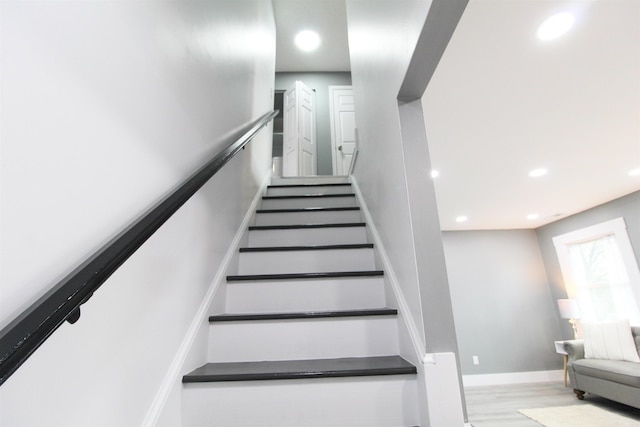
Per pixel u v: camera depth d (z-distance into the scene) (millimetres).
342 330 1417
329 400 1129
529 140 2688
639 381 3227
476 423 3441
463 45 1702
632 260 4152
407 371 1145
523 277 5680
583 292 5035
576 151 2895
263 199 2893
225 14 1781
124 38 813
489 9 1491
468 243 5828
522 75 1929
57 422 589
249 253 1932
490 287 5609
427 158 1265
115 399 756
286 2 4121
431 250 1157
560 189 3887
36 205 542
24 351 422
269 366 1265
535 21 1565
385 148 1615
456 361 1062
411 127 1303
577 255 5145
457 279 5641
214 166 1176
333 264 1918
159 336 970
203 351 1308
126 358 803
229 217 1802
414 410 1128
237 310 1629
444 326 1093
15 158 505
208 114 1442
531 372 5199
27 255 521
